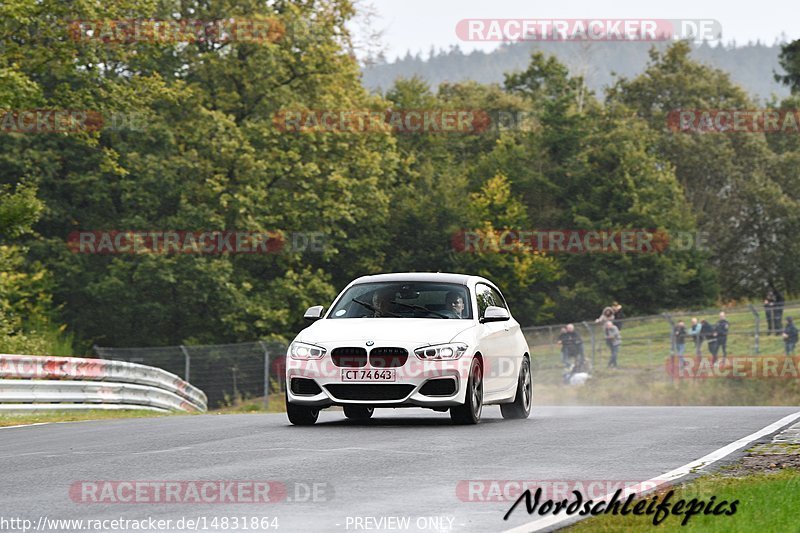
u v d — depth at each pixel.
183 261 157.75
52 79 153.75
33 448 41.41
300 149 172.62
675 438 41.78
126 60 152.12
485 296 52.88
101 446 41.03
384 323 48.56
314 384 47.22
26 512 26.20
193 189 162.12
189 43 168.00
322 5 181.12
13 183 163.75
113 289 156.38
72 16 142.25
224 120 162.25
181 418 59.53
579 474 31.95
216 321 166.12
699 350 129.88
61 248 161.62
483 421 50.97
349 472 32.44
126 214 165.88
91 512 26.14
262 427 48.34
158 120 162.12
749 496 26.73
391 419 52.97
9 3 129.25
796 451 37.34
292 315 171.12
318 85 179.25
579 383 132.00
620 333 148.12
